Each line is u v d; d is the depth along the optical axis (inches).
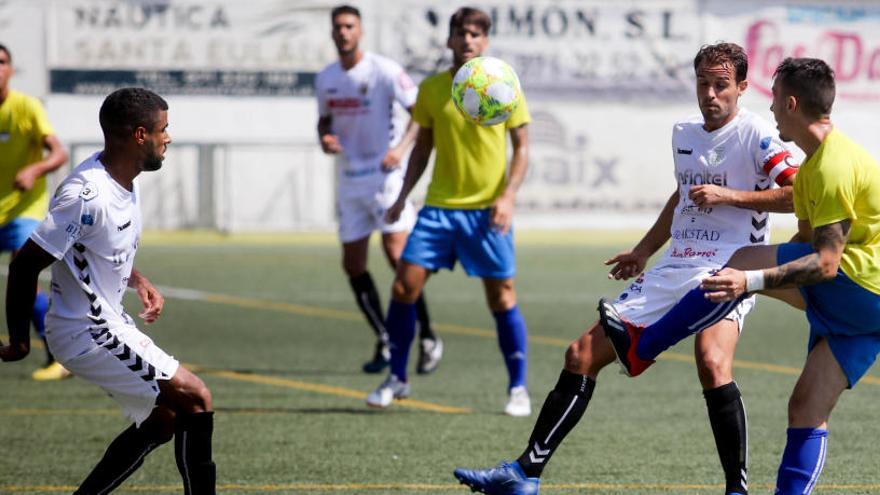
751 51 3006.9
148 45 2886.3
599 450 927.0
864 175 632.4
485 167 1055.0
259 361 1360.7
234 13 2903.5
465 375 1283.2
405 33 2933.1
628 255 791.7
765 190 733.9
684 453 917.2
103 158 658.2
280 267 2290.8
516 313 1075.9
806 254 663.1
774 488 813.2
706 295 630.5
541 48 2942.9
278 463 881.5
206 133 2913.4
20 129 1214.9
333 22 1336.1
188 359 1368.1
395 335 1098.1
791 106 640.4
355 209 1328.7
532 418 1053.8
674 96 2987.2
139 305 1806.1
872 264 643.5
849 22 3016.7
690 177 759.1
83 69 2871.6
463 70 962.1
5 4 2842.0
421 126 1075.3
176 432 670.5
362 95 1333.7
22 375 1263.5
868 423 1025.5
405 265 1077.1
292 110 2940.5
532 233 2930.6
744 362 1364.4
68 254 647.8
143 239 2770.7
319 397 1154.0
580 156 2960.1
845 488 804.0
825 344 671.1
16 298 640.4
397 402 1131.9
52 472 854.5
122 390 663.1
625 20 2965.1
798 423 666.2
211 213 2901.1
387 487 809.5
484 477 709.9
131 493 798.5
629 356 697.6
